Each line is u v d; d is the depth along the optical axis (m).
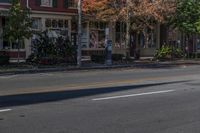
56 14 42.44
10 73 28.95
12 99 15.21
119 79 23.41
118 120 11.42
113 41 47.31
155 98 15.52
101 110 12.91
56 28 42.56
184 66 37.75
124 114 12.30
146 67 36.06
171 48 48.69
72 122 11.09
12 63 35.00
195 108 13.46
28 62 35.62
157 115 12.20
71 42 40.16
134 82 21.55
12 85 20.45
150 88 18.69
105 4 41.19
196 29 47.00
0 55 33.97
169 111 12.87
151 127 10.61
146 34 50.16
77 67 32.88
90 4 41.41
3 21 38.31
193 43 56.00
